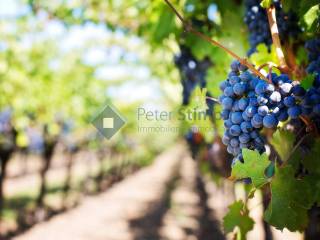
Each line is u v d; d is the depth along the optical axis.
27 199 6.31
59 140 5.93
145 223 5.36
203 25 1.14
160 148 17.70
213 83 1.00
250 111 0.53
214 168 1.82
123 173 11.26
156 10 1.27
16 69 3.69
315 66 0.63
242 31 1.00
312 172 0.60
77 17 1.85
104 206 6.54
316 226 0.93
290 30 0.74
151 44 1.54
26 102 3.98
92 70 4.48
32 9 1.87
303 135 0.62
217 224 4.80
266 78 0.55
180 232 4.83
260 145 0.56
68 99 4.66
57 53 4.22
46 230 4.87
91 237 4.66
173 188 8.58
